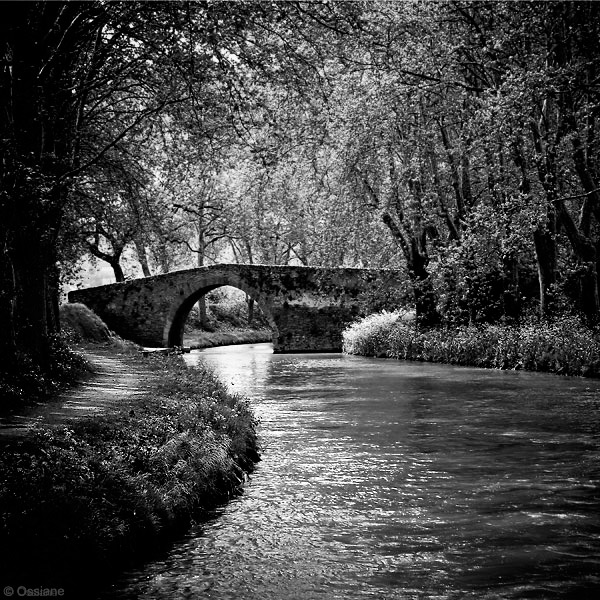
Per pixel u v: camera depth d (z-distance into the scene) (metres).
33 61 15.95
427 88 26.81
